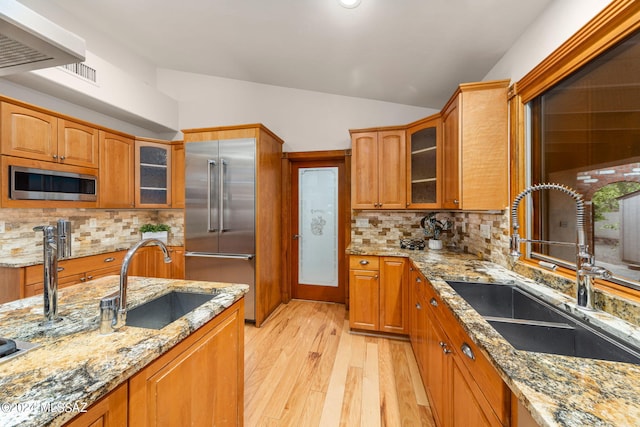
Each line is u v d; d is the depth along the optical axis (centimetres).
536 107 164
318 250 361
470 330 94
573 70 129
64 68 241
